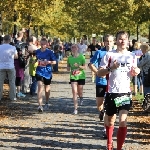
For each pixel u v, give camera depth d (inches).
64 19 1840.6
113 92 299.0
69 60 514.9
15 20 1016.9
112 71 299.0
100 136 382.0
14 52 600.4
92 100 638.5
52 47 1466.5
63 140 365.1
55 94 714.8
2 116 484.4
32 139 368.2
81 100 583.5
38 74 526.9
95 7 1777.8
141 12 1031.6
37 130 406.9
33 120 461.7
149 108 470.3
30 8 899.4
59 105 583.5
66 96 688.4
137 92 727.1
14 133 392.2
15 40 692.1
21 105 573.0
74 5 1706.4
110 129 315.3
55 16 1603.1
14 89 611.5
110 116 309.1
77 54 515.5
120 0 1320.1
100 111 396.2
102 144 351.3
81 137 377.7
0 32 944.9
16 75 644.1
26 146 342.6
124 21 1617.9
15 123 442.0
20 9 894.4
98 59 374.0
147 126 426.9
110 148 316.8
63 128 418.0
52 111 528.4
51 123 444.5
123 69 298.4
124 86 298.8
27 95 680.4
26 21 1191.6
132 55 301.3
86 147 340.5
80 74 522.3
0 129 409.1
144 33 2050.9
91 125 435.5
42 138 372.2
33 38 660.7
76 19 2303.2
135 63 301.1
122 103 296.8
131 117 477.7
